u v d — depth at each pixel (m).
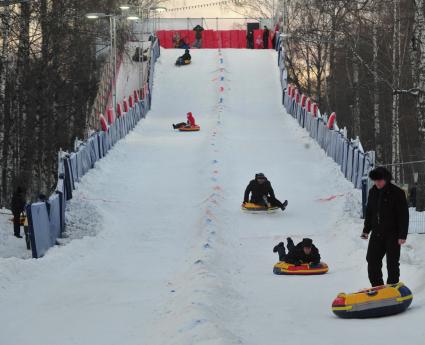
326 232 25.77
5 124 51.94
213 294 14.57
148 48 81.56
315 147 43.75
